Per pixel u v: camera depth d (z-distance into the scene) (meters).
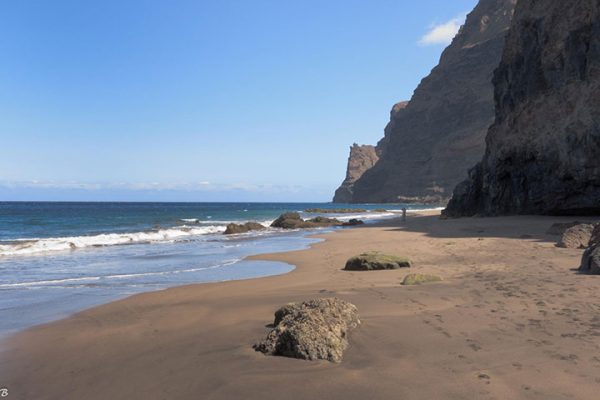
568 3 33.62
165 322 7.21
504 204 37.53
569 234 15.15
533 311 6.64
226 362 4.97
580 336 5.39
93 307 8.57
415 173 171.00
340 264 14.46
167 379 4.60
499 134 39.28
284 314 6.19
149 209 99.06
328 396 3.98
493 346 5.14
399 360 4.80
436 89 185.12
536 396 3.85
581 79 30.48
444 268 11.81
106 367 5.11
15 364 5.31
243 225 35.84
